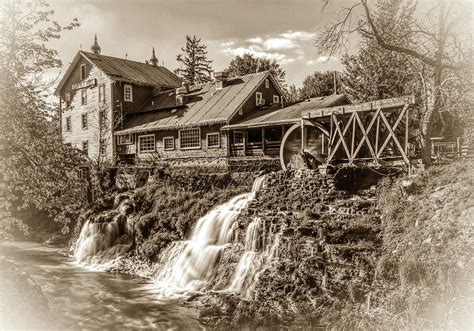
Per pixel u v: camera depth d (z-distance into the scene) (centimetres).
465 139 2011
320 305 1185
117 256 2148
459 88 1700
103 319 1305
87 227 2402
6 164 1168
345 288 1195
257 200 1823
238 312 1241
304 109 2662
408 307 1024
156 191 2500
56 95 4303
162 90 4056
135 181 2898
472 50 1633
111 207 2608
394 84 3061
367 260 1227
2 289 1159
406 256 1152
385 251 1252
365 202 1529
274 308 1213
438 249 1112
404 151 1705
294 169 1894
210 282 1589
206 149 3053
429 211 1298
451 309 957
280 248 1405
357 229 1373
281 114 2717
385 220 1388
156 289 1653
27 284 1270
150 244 2047
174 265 1817
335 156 1981
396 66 2831
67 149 1323
